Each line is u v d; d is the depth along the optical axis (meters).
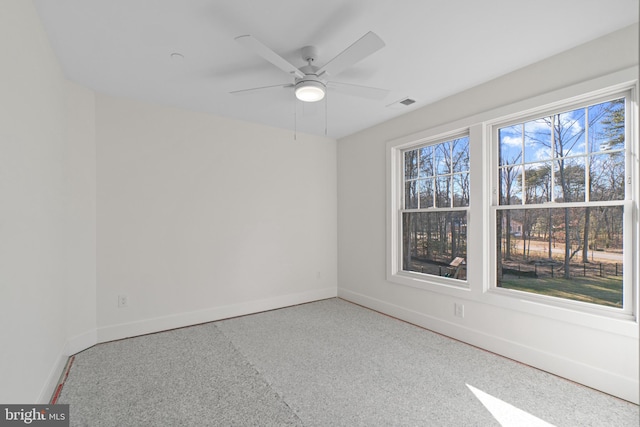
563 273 2.23
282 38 1.95
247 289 3.62
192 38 1.95
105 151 2.78
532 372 2.21
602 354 1.96
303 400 1.88
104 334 2.75
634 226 1.89
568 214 2.22
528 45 2.05
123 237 2.86
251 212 3.66
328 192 4.36
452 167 3.01
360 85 2.43
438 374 2.19
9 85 1.32
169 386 2.03
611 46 1.92
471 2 1.63
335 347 2.66
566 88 2.10
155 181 3.04
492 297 2.54
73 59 2.18
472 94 2.70
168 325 3.09
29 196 1.56
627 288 1.92
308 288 4.16
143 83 2.58
